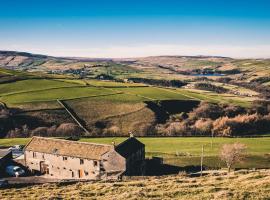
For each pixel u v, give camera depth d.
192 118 130.00
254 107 143.62
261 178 37.97
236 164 76.62
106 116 123.12
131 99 139.25
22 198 38.88
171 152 87.75
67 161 73.62
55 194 39.34
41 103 128.12
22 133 109.62
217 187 34.88
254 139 105.50
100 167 69.81
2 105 123.62
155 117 124.94
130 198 33.28
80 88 152.25
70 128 111.50
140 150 76.25
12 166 76.31
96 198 35.38
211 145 95.94
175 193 34.12
